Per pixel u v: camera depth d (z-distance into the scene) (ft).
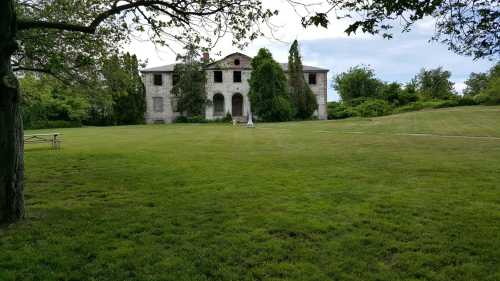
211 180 25.70
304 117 155.02
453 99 176.24
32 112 131.75
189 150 45.62
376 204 18.88
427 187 22.90
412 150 44.01
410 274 11.37
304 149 46.39
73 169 30.91
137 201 20.20
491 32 13.84
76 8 26.86
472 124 85.40
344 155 39.55
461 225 15.55
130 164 33.42
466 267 11.71
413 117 115.14
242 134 76.95
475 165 31.24
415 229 15.08
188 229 15.51
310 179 25.75
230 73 164.86
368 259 12.41
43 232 15.26
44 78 34.88
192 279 11.18
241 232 14.99
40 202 20.26
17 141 16.28
